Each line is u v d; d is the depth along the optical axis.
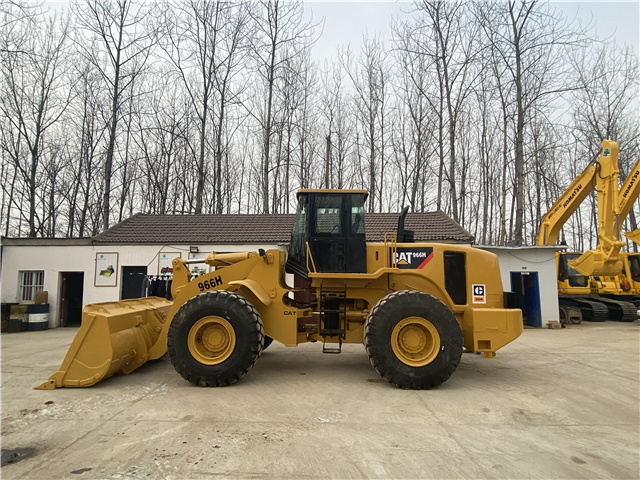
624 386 5.31
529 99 17.17
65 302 13.21
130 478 2.76
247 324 5.11
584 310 14.46
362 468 2.95
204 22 18.25
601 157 11.14
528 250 12.55
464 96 17.38
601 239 11.18
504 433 3.65
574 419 4.05
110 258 12.85
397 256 5.76
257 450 3.22
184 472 2.86
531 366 6.56
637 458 3.17
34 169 17.83
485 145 24.94
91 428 3.67
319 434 3.57
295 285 6.42
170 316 5.76
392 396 4.75
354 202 5.83
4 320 11.71
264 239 13.01
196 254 12.86
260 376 5.70
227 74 18.67
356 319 5.77
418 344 5.12
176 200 21.98
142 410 4.16
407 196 21.94
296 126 21.20
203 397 4.64
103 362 4.98
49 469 2.90
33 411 4.12
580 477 2.85
